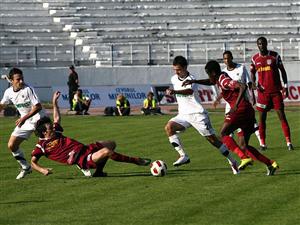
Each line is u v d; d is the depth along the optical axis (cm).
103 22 9525
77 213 2136
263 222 1969
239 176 2775
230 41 9300
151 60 8956
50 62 8769
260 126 3647
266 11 9881
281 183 2591
